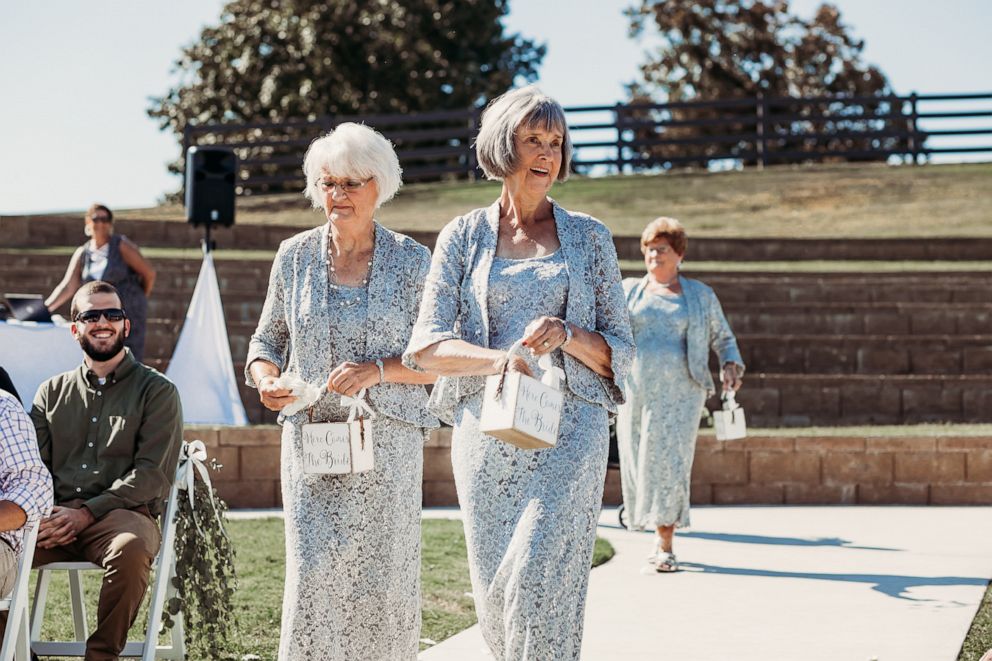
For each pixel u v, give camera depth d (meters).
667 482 8.56
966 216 25.16
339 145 4.88
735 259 22.52
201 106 39.53
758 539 9.82
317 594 4.76
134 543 5.37
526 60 44.00
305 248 5.00
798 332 18.11
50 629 6.64
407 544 4.92
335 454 4.71
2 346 7.19
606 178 29.80
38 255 20.42
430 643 6.46
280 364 5.07
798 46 49.66
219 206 15.02
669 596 7.65
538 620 4.16
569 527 4.24
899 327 18.06
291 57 38.81
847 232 24.16
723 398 8.84
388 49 39.00
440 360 4.34
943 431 13.66
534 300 4.42
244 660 5.93
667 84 49.91
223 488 11.75
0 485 4.97
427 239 21.91
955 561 8.76
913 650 6.20
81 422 5.71
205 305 12.05
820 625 6.80
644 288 8.88
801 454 12.02
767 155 30.44
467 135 29.64
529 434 4.10
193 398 11.84
